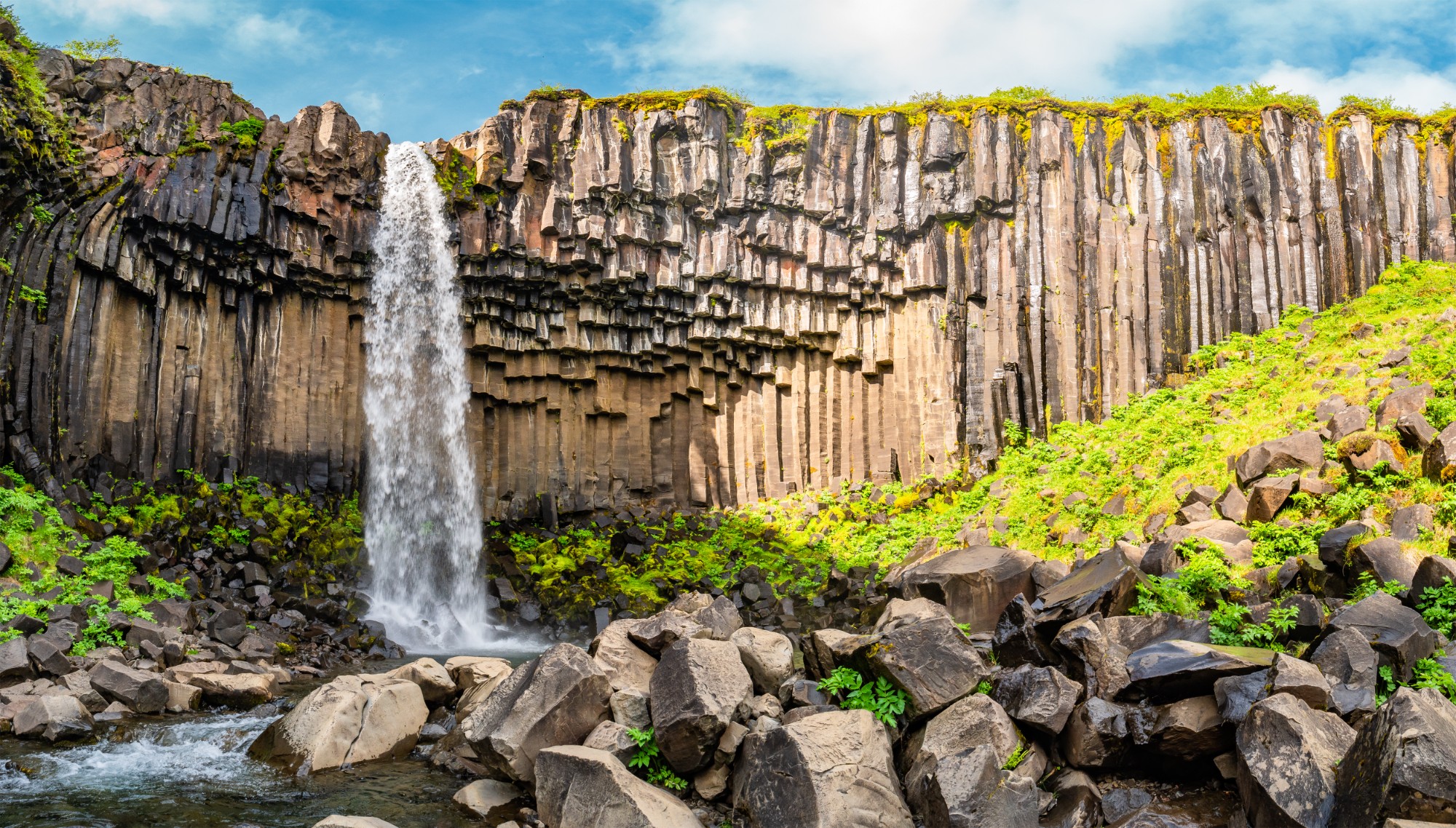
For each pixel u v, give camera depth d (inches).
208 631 588.7
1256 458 612.4
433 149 938.7
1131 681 318.0
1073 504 745.6
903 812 290.5
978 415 955.3
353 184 909.2
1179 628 360.2
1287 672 293.4
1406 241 966.4
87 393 729.6
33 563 572.4
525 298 972.6
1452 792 232.1
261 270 847.7
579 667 346.9
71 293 725.9
